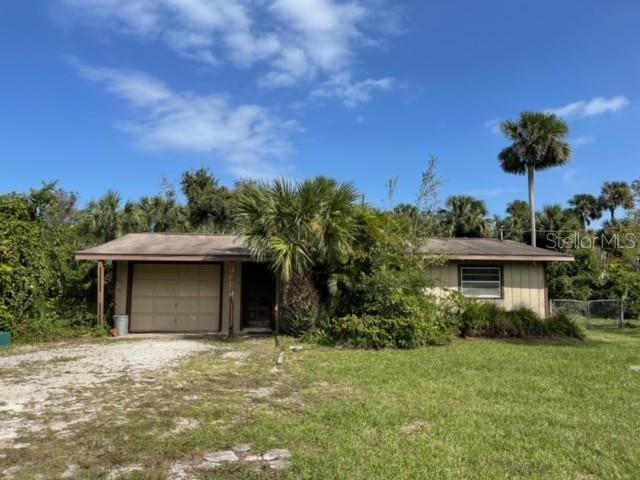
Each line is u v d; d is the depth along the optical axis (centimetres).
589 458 429
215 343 1165
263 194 1189
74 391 664
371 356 968
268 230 1180
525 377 769
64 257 1398
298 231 1165
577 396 652
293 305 1237
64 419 530
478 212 3300
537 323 1339
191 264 1470
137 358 943
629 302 1898
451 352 1029
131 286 1439
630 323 1816
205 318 1454
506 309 1442
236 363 884
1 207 1260
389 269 1232
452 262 1477
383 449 445
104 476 385
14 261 1227
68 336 1272
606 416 557
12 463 409
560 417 548
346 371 805
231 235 1658
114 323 1348
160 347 1099
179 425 513
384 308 1157
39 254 1289
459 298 1331
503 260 1465
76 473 390
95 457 423
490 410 575
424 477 386
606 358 958
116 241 1485
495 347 1118
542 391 676
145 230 2570
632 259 1909
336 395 646
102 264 1324
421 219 1385
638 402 621
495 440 472
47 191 1412
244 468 402
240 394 650
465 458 426
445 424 520
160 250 1336
